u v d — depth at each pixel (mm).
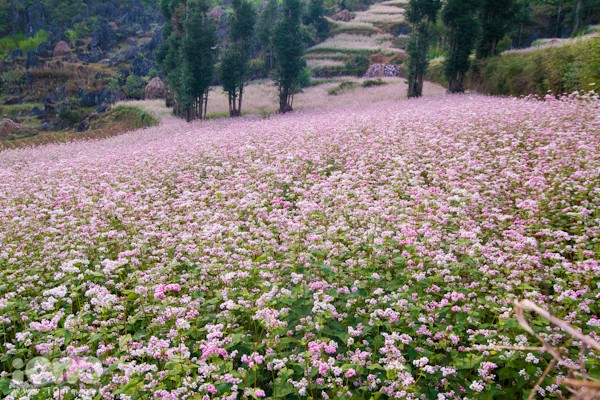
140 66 78562
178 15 48094
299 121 28172
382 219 9148
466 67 43250
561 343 5859
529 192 10656
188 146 21188
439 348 6016
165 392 4895
